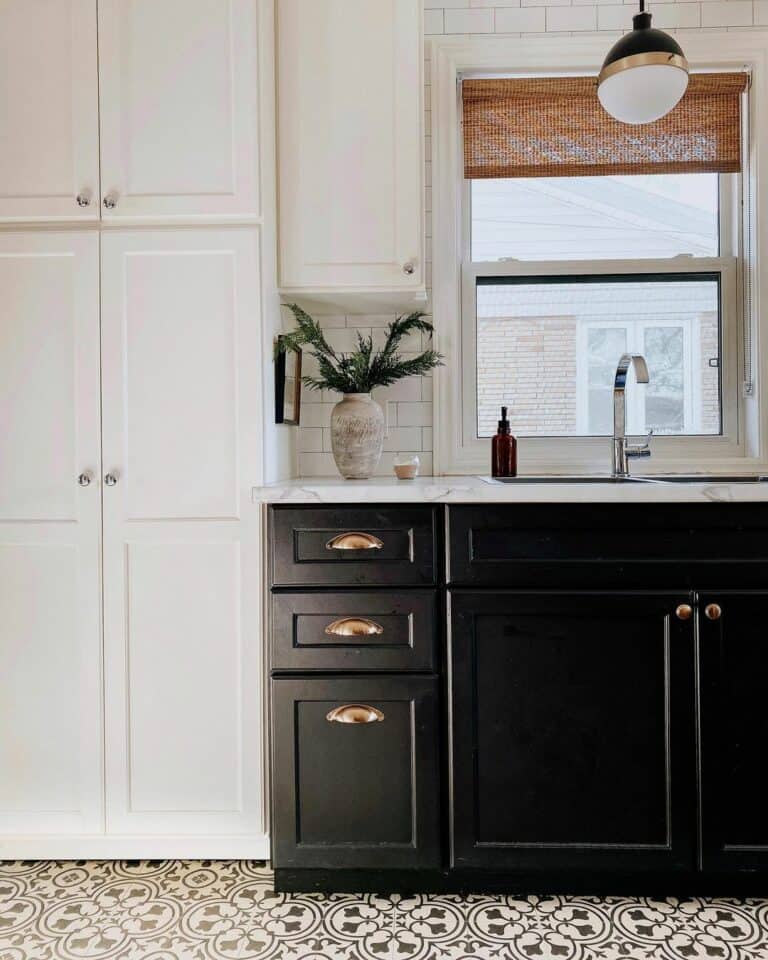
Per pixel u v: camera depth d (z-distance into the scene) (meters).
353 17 1.81
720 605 1.50
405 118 1.81
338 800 1.55
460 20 2.17
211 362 1.67
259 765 1.66
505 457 2.05
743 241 2.21
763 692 1.51
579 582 1.52
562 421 2.26
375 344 2.18
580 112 2.20
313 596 1.55
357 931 1.46
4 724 1.69
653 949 1.40
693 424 2.25
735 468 2.17
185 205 1.67
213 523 1.67
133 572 1.67
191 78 1.68
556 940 1.43
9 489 1.68
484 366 2.27
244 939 1.44
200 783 1.67
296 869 1.59
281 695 1.55
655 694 1.51
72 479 1.68
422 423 2.19
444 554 1.54
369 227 1.82
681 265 2.22
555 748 1.53
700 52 2.14
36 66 1.68
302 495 1.53
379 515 1.54
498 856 1.53
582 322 2.26
